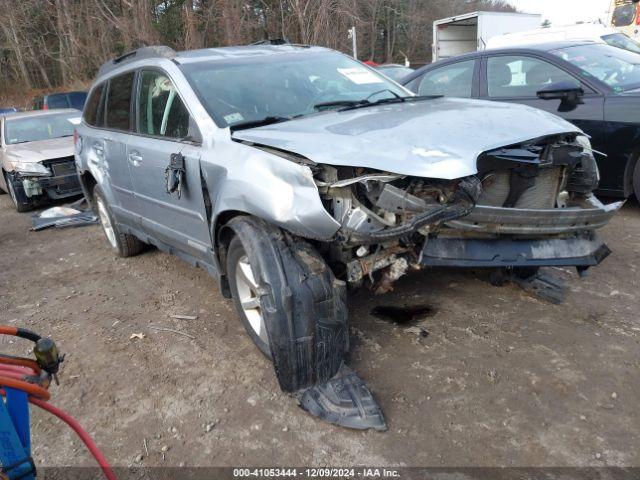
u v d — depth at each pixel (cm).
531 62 610
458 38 1984
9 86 3425
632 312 374
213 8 1911
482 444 266
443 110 362
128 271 553
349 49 1942
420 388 310
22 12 3105
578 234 355
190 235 406
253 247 305
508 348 342
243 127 362
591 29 916
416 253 313
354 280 308
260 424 295
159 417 310
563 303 393
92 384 349
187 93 391
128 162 470
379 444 272
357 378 305
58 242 693
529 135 313
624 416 277
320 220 284
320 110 396
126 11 2011
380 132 313
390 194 277
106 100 540
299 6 1762
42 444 297
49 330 432
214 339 391
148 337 403
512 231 320
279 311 291
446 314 390
